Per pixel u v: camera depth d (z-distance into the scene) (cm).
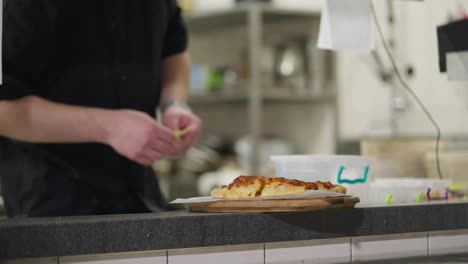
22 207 196
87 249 119
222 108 452
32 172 195
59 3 187
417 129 341
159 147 188
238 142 407
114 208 203
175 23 228
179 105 215
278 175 162
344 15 153
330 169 157
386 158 229
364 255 143
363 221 140
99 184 199
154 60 210
